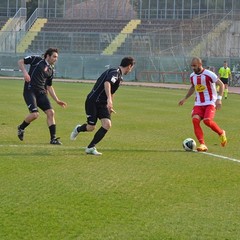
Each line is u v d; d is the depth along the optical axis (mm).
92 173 19266
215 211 14961
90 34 112875
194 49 106250
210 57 99312
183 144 24781
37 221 13734
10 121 33844
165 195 16516
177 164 21422
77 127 24094
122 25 122812
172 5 120312
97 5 127562
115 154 23188
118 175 19078
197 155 23641
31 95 25422
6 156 21906
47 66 25500
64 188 17016
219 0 116188
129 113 41906
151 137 28922
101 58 107375
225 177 19188
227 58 97875
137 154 23406
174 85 91812
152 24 120938
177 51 107062
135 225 13648
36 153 22812
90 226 13484
